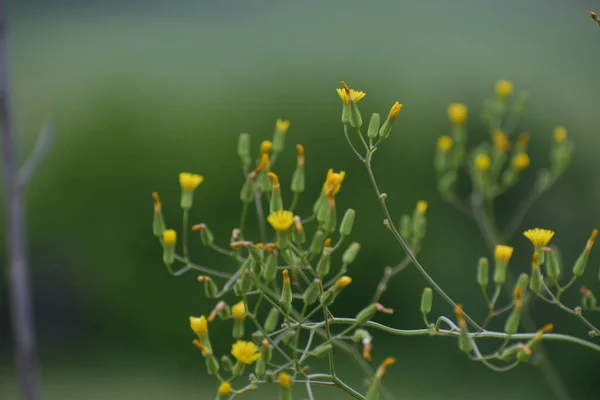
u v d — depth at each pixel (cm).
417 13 1563
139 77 1052
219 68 1080
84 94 1059
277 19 1625
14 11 1870
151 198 1002
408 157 962
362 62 1025
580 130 974
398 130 969
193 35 1481
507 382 949
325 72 1008
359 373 889
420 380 957
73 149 1027
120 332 1069
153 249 1023
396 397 946
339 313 975
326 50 1059
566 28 1338
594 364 916
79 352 1073
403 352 970
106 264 1041
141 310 1041
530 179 952
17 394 1038
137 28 1683
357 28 1363
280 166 945
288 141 948
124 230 1027
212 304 1001
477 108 979
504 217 959
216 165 967
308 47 1116
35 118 1083
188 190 311
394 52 1069
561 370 933
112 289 1048
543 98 996
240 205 959
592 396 930
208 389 1018
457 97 987
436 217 964
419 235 363
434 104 985
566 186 946
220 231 969
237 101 985
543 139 957
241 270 277
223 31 1500
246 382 847
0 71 405
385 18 1523
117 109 1023
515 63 1078
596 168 942
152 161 995
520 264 953
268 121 968
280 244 265
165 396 1011
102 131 1020
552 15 1413
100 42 1521
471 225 964
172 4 1850
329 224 273
